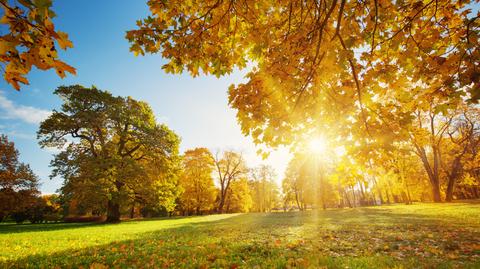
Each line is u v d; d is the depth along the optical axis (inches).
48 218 1475.1
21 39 66.2
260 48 149.6
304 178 1603.1
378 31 149.8
